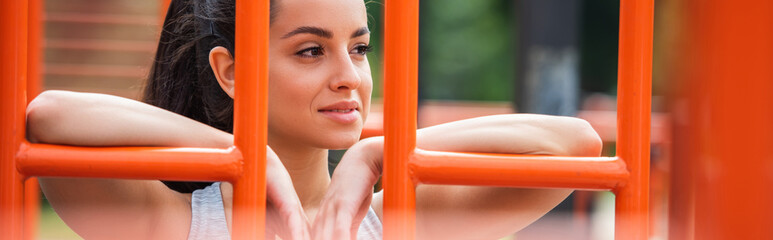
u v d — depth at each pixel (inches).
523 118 48.0
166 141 42.8
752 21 29.3
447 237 55.8
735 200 30.4
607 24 454.3
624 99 38.5
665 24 308.2
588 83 455.2
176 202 54.2
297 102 52.3
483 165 38.1
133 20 205.2
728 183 30.4
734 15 29.5
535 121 47.6
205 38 58.2
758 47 29.4
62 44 195.3
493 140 46.1
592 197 172.2
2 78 39.4
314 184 56.8
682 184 95.7
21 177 39.6
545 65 172.6
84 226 50.8
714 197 30.7
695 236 32.2
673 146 98.5
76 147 40.0
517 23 176.1
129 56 197.3
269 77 52.7
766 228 30.1
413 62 38.0
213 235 53.6
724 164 30.4
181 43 60.5
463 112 168.6
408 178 38.0
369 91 54.4
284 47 52.2
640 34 38.0
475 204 54.6
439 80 479.2
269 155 44.4
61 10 207.0
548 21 172.7
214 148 41.8
